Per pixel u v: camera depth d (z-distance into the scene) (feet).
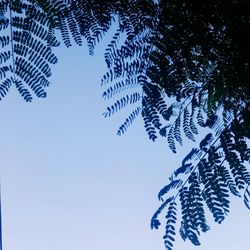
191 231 8.22
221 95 7.74
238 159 8.22
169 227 8.34
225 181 8.26
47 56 7.06
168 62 7.43
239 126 8.15
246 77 7.36
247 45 6.93
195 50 7.38
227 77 7.47
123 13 7.22
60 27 7.11
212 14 6.91
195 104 8.13
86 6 7.07
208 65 7.52
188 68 7.45
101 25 7.17
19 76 7.05
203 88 7.82
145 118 7.93
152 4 7.15
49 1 6.98
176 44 7.29
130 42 7.34
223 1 6.78
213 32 7.05
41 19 6.99
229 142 8.30
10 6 6.89
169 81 7.55
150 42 7.37
